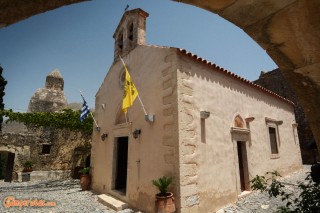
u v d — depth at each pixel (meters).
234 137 7.13
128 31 8.81
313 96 1.67
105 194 8.02
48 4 1.12
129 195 6.68
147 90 6.72
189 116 5.64
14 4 1.03
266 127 9.40
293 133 12.02
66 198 8.16
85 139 15.63
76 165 14.99
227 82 7.55
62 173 14.49
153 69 6.61
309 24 1.42
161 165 5.61
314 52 1.51
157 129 5.98
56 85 25.77
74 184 11.71
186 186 5.07
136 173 6.53
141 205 6.11
